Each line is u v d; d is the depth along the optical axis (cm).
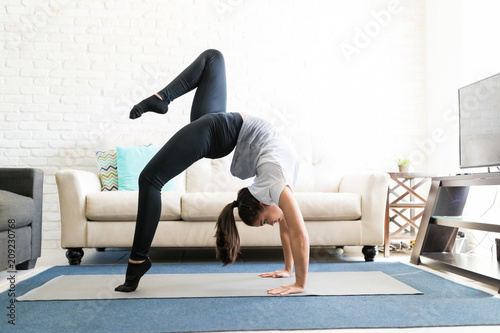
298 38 398
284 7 398
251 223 205
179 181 353
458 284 220
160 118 388
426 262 275
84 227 288
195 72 226
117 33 388
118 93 386
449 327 149
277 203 192
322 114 397
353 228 298
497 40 320
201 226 292
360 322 153
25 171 277
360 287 209
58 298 189
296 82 397
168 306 175
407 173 338
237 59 394
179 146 195
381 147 400
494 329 147
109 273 253
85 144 381
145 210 197
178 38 392
